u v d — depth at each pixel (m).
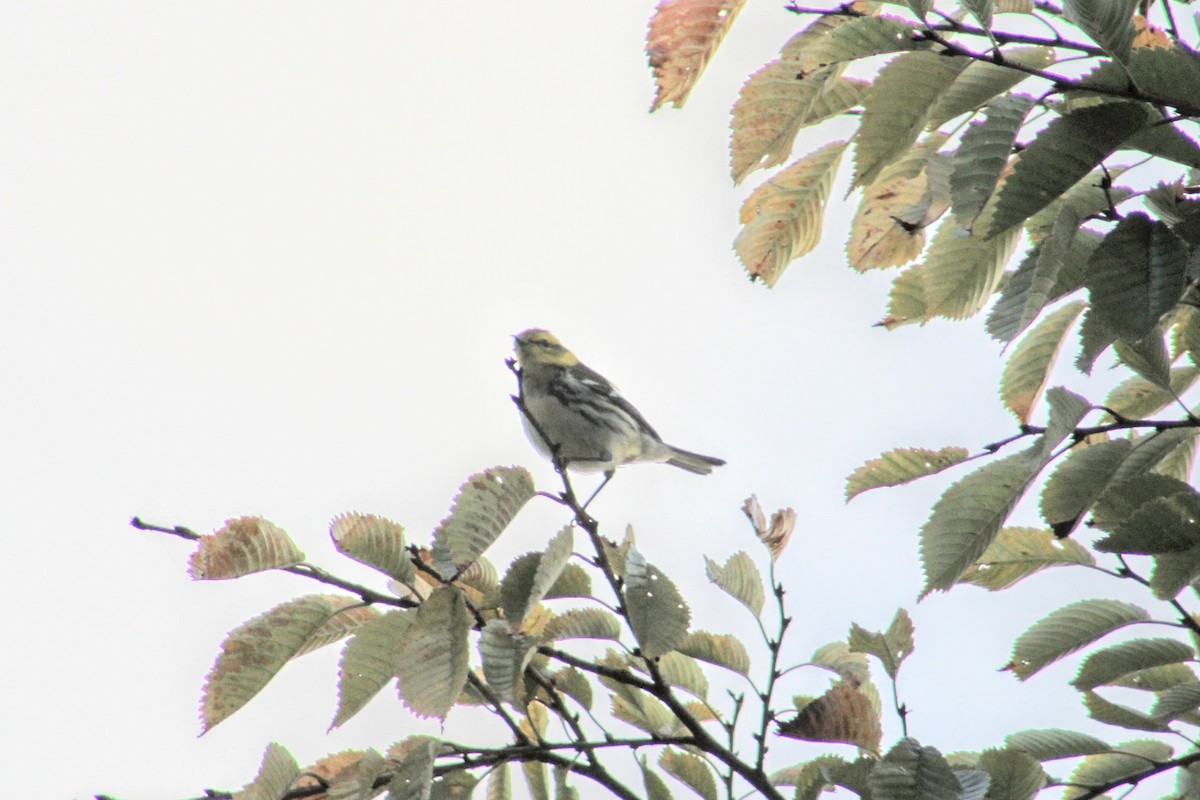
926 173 6.17
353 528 6.13
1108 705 6.55
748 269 6.73
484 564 6.69
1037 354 6.66
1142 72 4.71
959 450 6.43
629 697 7.25
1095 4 4.63
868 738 6.33
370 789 5.80
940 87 5.45
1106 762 6.82
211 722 6.08
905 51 5.35
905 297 6.79
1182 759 6.31
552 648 6.87
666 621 6.20
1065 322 6.60
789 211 6.59
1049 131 4.76
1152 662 6.48
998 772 5.86
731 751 6.68
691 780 6.89
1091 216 5.72
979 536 5.64
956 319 6.47
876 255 6.73
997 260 6.33
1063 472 5.75
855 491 6.55
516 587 5.99
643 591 6.23
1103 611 6.73
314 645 6.29
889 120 5.50
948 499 5.69
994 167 4.92
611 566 6.66
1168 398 6.88
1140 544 5.28
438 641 5.66
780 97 5.80
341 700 5.87
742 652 7.03
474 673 6.68
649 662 6.66
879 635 6.47
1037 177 4.80
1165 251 4.66
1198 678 6.91
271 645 6.17
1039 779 5.82
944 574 5.66
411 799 5.54
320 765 6.45
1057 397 5.40
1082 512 5.72
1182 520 5.24
